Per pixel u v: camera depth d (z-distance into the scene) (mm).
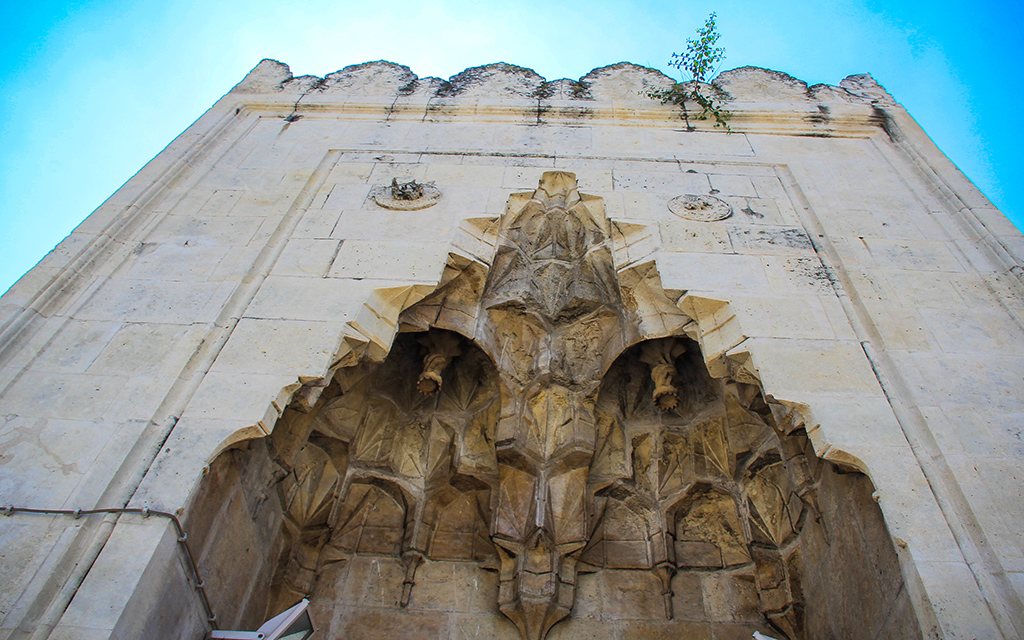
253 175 7863
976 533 4258
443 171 7957
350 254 6586
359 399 7281
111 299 6020
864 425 4930
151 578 4102
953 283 6273
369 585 6605
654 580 6742
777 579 6480
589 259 7492
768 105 9336
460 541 6906
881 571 4797
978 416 4973
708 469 7109
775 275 6355
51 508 4324
